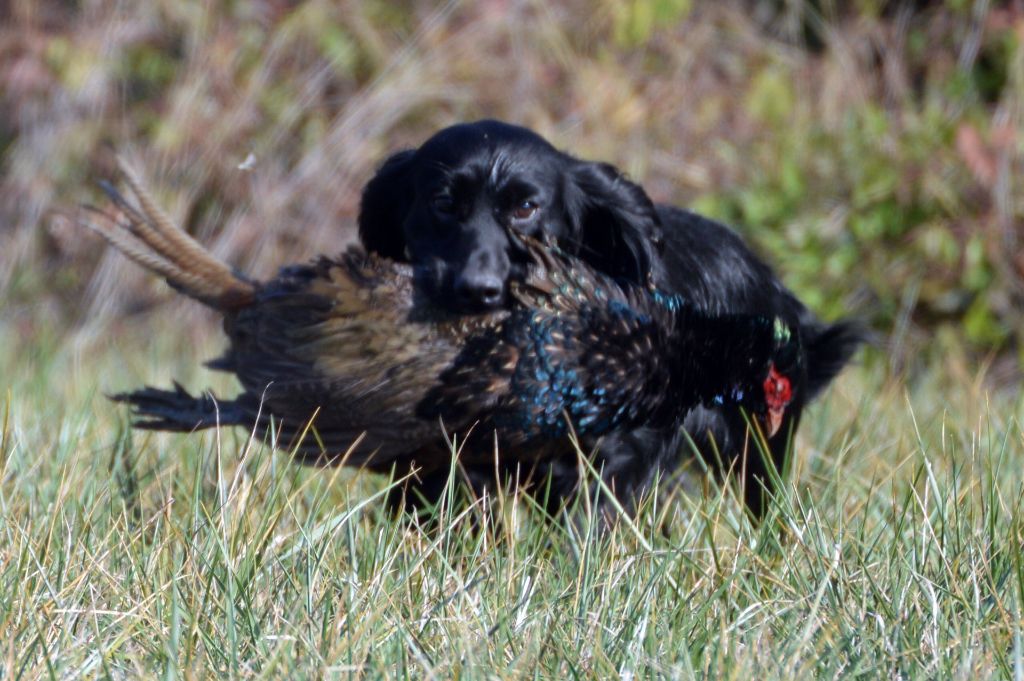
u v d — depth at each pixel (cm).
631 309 1021
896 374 2116
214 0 2725
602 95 2536
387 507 1159
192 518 1010
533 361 984
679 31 2608
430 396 978
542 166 1204
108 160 2706
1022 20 2433
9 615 851
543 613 892
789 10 2678
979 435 1161
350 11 2695
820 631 871
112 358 2342
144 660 846
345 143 2616
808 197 2336
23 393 1761
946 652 839
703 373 1071
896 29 2559
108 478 1148
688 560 974
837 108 2480
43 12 2791
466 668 800
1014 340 2230
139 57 2748
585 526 1060
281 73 2692
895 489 1120
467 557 1014
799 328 1370
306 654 830
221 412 1028
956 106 2438
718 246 1310
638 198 1209
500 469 1117
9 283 2702
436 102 2630
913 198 2281
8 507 1042
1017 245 2250
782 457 1258
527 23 2636
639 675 810
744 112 2497
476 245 1175
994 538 983
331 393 973
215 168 2655
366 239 1306
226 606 868
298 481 1167
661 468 1140
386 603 877
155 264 1064
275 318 999
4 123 2786
